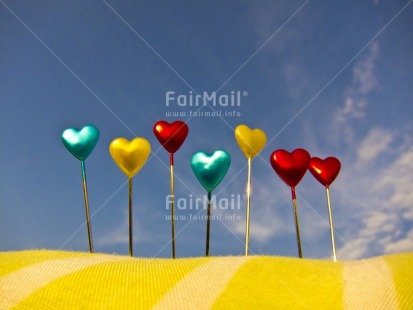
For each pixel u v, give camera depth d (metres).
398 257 0.08
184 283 0.07
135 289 0.07
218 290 0.07
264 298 0.07
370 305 0.07
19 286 0.07
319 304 0.07
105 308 0.07
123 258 0.08
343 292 0.07
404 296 0.07
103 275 0.07
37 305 0.07
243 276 0.07
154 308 0.07
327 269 0.08
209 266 0.08
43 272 0.07
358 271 0.07
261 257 0.08
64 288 0.07
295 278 0.07
